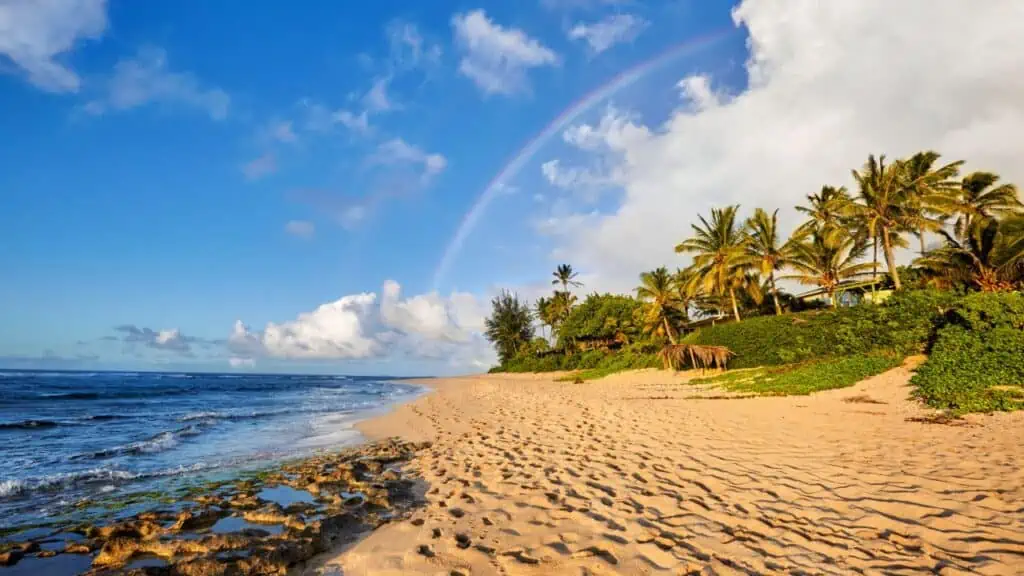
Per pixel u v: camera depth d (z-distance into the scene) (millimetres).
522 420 14891
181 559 4688
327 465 9875
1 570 4875
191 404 29000
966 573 3916
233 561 4641
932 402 11969
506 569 4414
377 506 6582
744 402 15773
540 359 64438
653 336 42125
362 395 39094
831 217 31062
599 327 49906
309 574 4605
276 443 13477
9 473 9969
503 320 79500
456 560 4684
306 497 7418
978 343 13930
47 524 6473
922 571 3994
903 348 18547
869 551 4398
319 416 20906
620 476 7305
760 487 6391
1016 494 5527
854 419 11281
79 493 8047
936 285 23703
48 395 34344
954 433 8969
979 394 11578
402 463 9664
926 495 5676
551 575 4234
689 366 31078
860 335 20766
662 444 9602
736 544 4656
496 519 5773
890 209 27328
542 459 8875
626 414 14508
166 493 7969
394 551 5008
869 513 5270
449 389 42938
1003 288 20781
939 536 4605
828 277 30422
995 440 8164
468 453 10102
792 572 4074
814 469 7137
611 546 4746
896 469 6844
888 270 29594
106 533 5863
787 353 24188
